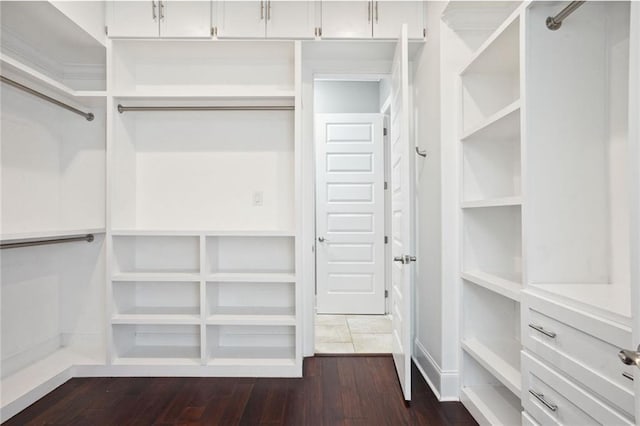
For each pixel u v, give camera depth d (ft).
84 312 8.79
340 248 12.71
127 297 8.57
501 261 6.93
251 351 8.63
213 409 6.57
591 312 3.68
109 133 7.92
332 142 12.73
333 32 8.03
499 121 5.63
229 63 9.00
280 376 7.89
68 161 8.77
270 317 8.08
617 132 4.54
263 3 8.00
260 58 8.96
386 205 12.75
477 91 6.97
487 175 6.96
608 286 4.51
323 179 12.72
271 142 8.98
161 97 8.02
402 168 6.96
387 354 9.18
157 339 8.95
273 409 6.59
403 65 6.71
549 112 4.74
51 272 8.48
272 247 8.97
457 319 7.05
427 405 6.76
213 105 8.69
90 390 7.24
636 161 2.77
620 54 4.49
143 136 8.94
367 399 6.97
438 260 7.26
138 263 8.93
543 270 4.76
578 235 4.75
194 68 8.98
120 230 7.93
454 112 7.06
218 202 8.97
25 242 7.05
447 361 7.03
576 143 4.75
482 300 6.92
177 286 8.96
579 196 4.75
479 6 6.73
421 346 8.56
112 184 8.01
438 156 7.23
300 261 7.91
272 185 8.98
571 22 4.73
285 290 9.00
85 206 8.75
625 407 3.23
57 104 7.45
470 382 6.88
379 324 11.64
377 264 12.70
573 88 4.74
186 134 8.96
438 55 7.21
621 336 3.24
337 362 8.71
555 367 4.19
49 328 8.40
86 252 8.77
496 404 6.23
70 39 7.56
